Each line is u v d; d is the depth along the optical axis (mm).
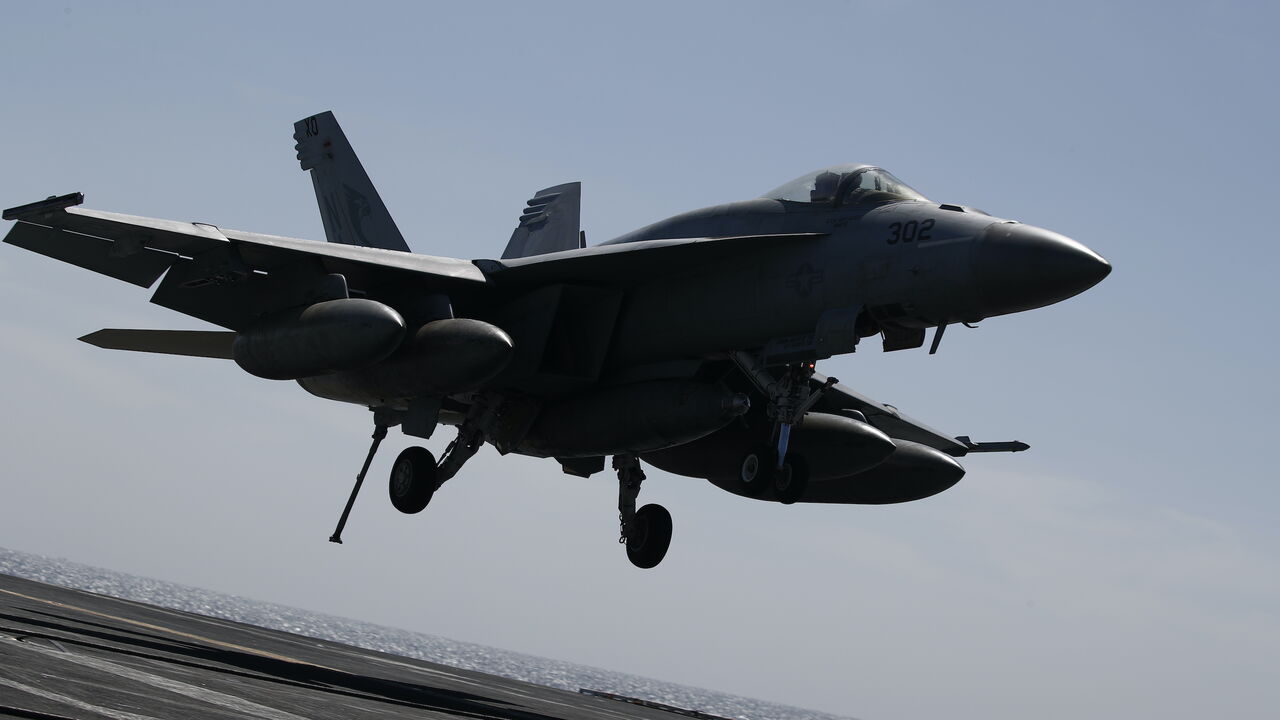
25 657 12578
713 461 30656
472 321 24578
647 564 30266
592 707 29203
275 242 25016
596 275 26141
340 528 28688
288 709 12406
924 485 31562
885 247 22562
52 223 23594
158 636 22031
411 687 21609
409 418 26375
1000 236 21188
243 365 26094
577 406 27141
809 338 23688
